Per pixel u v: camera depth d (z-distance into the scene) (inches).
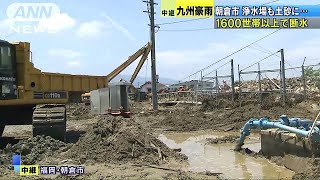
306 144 432.5
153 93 1333.7
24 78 593.0
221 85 1333.7
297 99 987.3
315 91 1077.8
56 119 583.5
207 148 604.1
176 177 394.6
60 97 651.5
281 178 403.5
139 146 503.8
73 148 507.5
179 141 699.4
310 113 873.5
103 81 796.0
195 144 652.7
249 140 658.8
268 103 1006.4
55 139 580.4
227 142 654.5
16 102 578.9
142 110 1416.1
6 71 565.9
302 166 420.2
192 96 1544.0
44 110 594.2
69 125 968.3
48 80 641.0
